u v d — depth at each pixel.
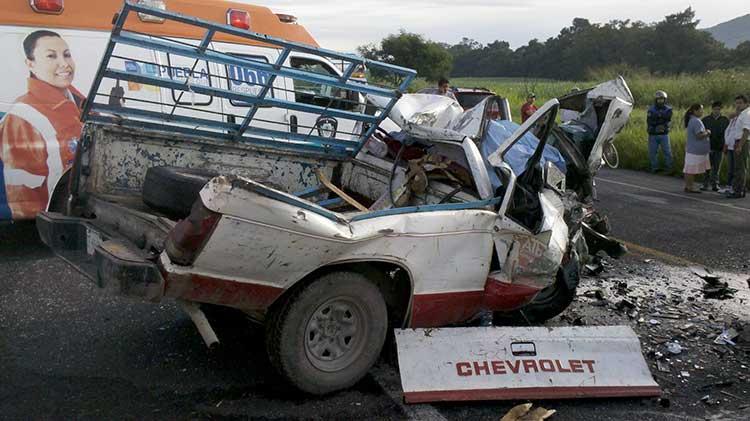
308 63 8.11
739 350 4.88
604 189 12.56
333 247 3.59
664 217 9.93
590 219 6.35
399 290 4.14
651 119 15.22
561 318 5.41
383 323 3.93
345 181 5.74
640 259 7.45
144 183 4.38
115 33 3.90
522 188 4.38
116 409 3.55
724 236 8.73
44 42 6.36
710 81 30.89
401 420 3.61
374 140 5.65
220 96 4.74
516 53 89.44
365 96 5.52
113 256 3.44
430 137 4.70
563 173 4.75
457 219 4.05
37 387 3.75
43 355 4.18
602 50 78.12
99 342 4.41
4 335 4.46
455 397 3.76
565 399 3.93
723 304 5.98
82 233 4.45
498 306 4.41
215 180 3.27
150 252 3.66
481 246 4.18
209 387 3.85
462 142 4.46
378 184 5.43
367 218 3.79
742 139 11.86
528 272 4.38
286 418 3.56
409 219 3.88
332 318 3.78
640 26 79.56
